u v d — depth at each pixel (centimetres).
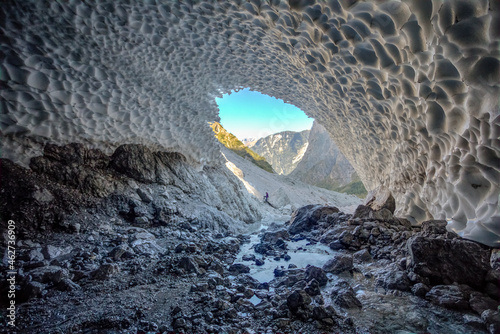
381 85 395
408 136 423
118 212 602
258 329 237
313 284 295
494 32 211
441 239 309
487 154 279
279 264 408
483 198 313
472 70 242
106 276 345
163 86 712
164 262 397
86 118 612
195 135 959
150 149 808
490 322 222
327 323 238
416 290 283
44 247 421
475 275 279
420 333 223
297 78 622
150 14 511
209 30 545
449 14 231
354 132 631
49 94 526
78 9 473
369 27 314
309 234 550
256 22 465
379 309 262
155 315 260
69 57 519
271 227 675
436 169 388
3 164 503
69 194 559
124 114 680
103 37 534
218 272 372
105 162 680
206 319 249
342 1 303
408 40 285
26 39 461
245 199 1203
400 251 377
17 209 470
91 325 243
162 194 721
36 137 550
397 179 531
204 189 913
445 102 305
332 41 382
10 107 492
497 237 304
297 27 405
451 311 250
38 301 286
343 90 496
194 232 616
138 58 608
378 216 487
